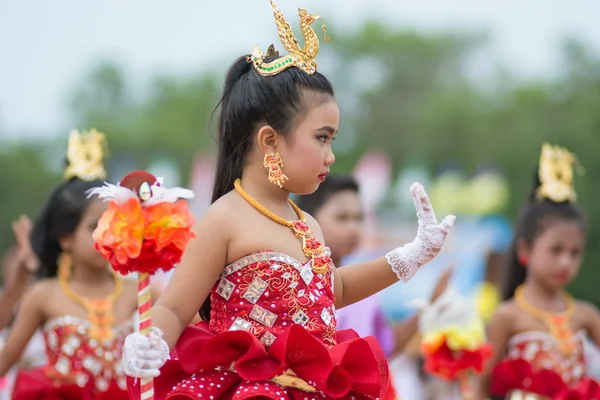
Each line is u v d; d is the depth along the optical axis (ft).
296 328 30.07
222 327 31.83
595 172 163.84
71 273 53.57
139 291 29.30
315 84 32.65
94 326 52.26
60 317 52.08
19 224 57.36
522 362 55.01
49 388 51.34
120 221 29.12
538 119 230.89
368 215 145.38
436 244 33.94
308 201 55.01
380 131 275.80
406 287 110.22
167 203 29.43
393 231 149.89
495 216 157.99
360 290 34.32
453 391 87.15
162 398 31.09
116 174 242.78
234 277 31.78
